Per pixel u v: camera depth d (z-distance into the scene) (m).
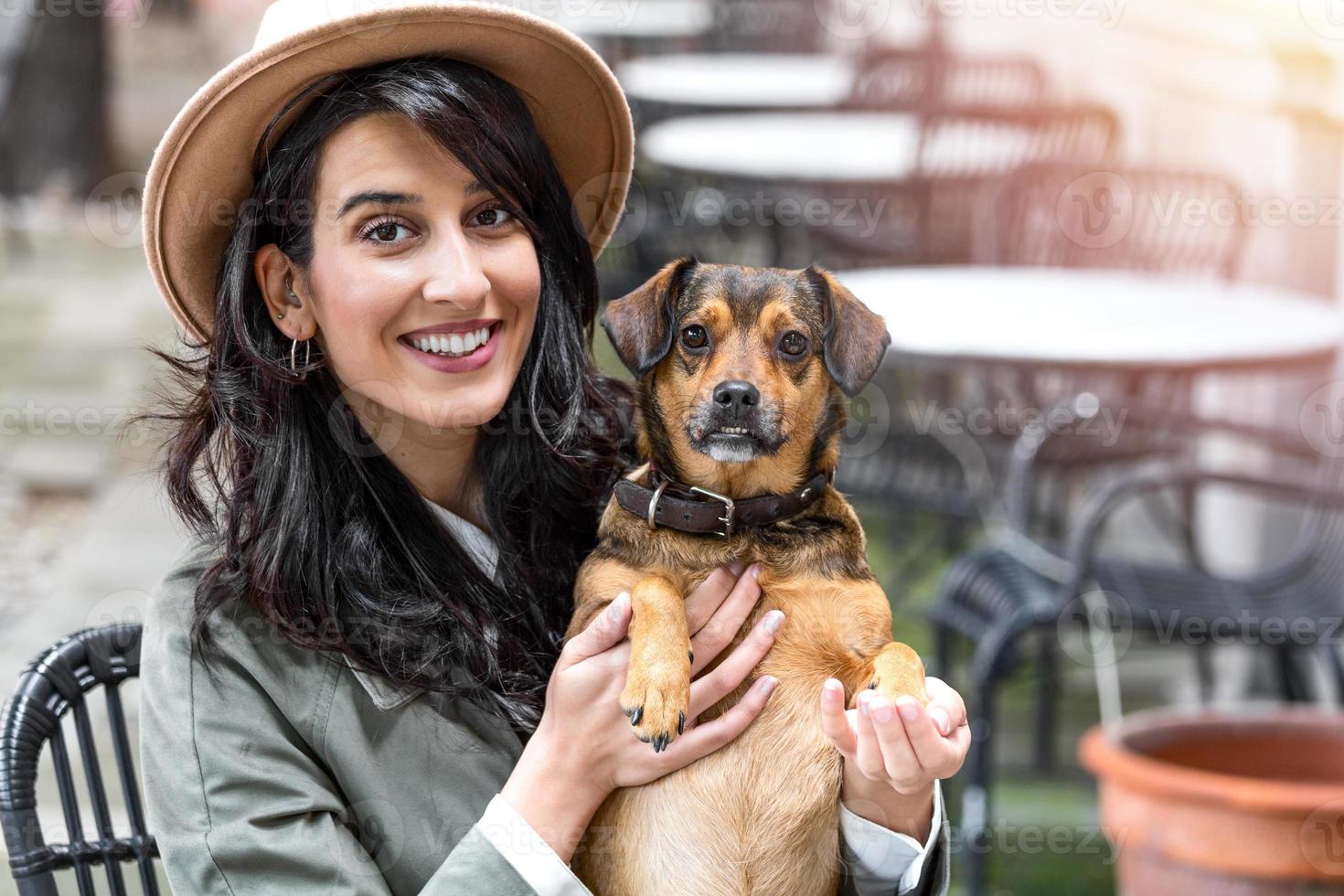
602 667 1.63
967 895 3.03
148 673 1.61
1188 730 3.02
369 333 1.64
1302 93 4.56
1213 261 4.88
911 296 3.88
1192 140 5.08
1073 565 3.07
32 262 8.08
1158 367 3.09
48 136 8.71
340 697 1.63
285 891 1.50
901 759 1.51
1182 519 4.14
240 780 1.54
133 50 9.35
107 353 6.44
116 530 5.13
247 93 1.63
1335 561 3.18
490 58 1.76
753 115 6.20
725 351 1.91
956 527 4.92
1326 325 3.46
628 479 1.93
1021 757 4.00
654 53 8.52
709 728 1.68
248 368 1.69
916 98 6.11
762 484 1.90
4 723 1.69
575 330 1.89
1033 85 5.92
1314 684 4.14
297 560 1.63
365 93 1.61
